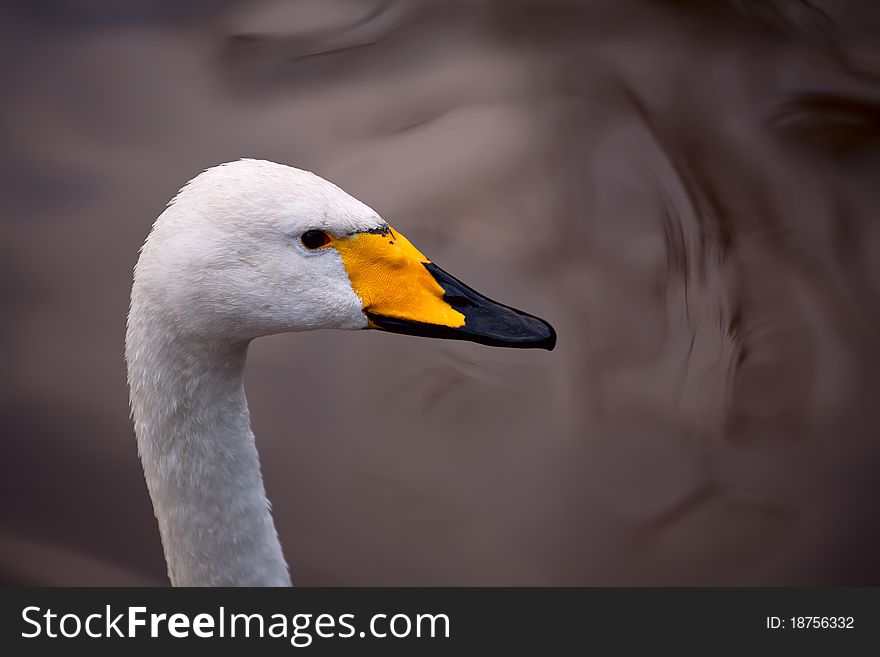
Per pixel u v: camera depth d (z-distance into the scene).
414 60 14.98
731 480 10.54
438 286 5.73
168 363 5.42
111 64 15.10
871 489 10.34
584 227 12.82
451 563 9.84
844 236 12.80
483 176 13.27
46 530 10.07
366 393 11.25
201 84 14.84
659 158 13.55
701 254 12.71
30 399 11.23
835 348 11.73
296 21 15.66
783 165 13.48
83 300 12.14
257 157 13.66
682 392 11.36
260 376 11.35
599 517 10.23
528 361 11.60
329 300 5.49
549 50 14.99
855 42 14.82
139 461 10.77
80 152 13.88
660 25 15.13
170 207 5.36
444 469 10.66
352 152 13.67
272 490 10.43
